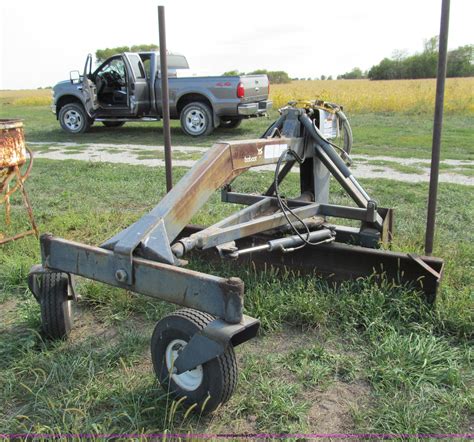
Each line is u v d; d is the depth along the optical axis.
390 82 53.69
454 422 2.68
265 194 5.02
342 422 2.71
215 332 2.46
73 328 3.73
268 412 2.75
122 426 2.66
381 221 4.64
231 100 14.45
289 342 3.53
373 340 3.45
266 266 4.49
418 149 12.04
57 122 21.20
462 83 39.47
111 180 8.91
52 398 2.88
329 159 4.59
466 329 3.51
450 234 5.61
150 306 3.98
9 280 4.53
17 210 7.03
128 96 15.22
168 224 3.07
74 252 3.02
